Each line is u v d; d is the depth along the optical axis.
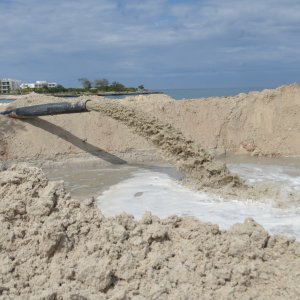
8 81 84.00
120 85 50.69
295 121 17.58
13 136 16.00
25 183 6.97
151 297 5.16
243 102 18.44
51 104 15.06
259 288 5.50
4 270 5.37
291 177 13.34
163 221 6.94
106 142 16.64
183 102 18.36
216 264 5.79
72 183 12.92
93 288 5.31
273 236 6.48
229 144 17.64
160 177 13.41
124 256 5.73
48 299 4.64
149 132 12.59
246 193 11.12
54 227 5.89
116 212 9.76
